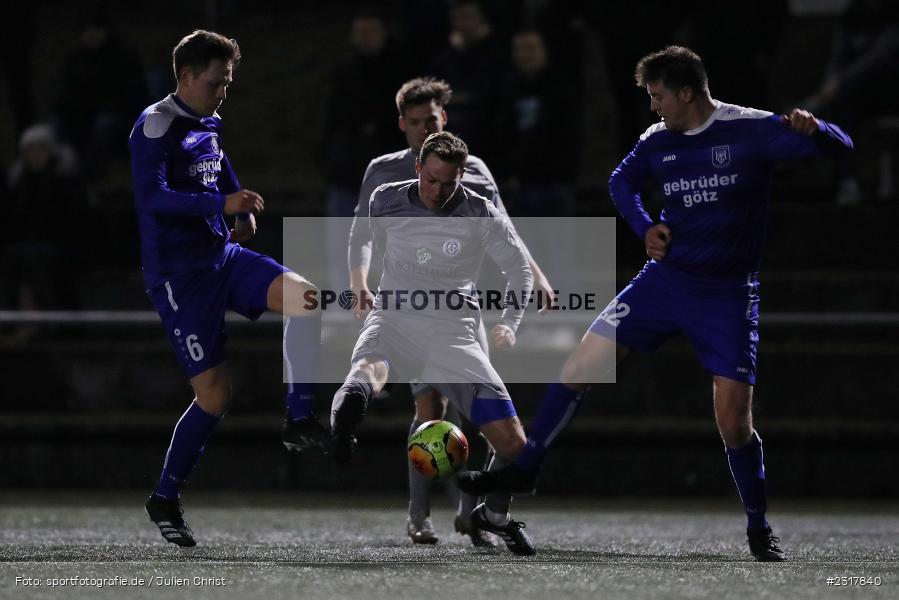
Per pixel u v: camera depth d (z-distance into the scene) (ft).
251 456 112.98
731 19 124.98
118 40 142.20
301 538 77.20
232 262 67.21
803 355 116.88
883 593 52.42
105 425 114.32
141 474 113.91
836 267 135.23
